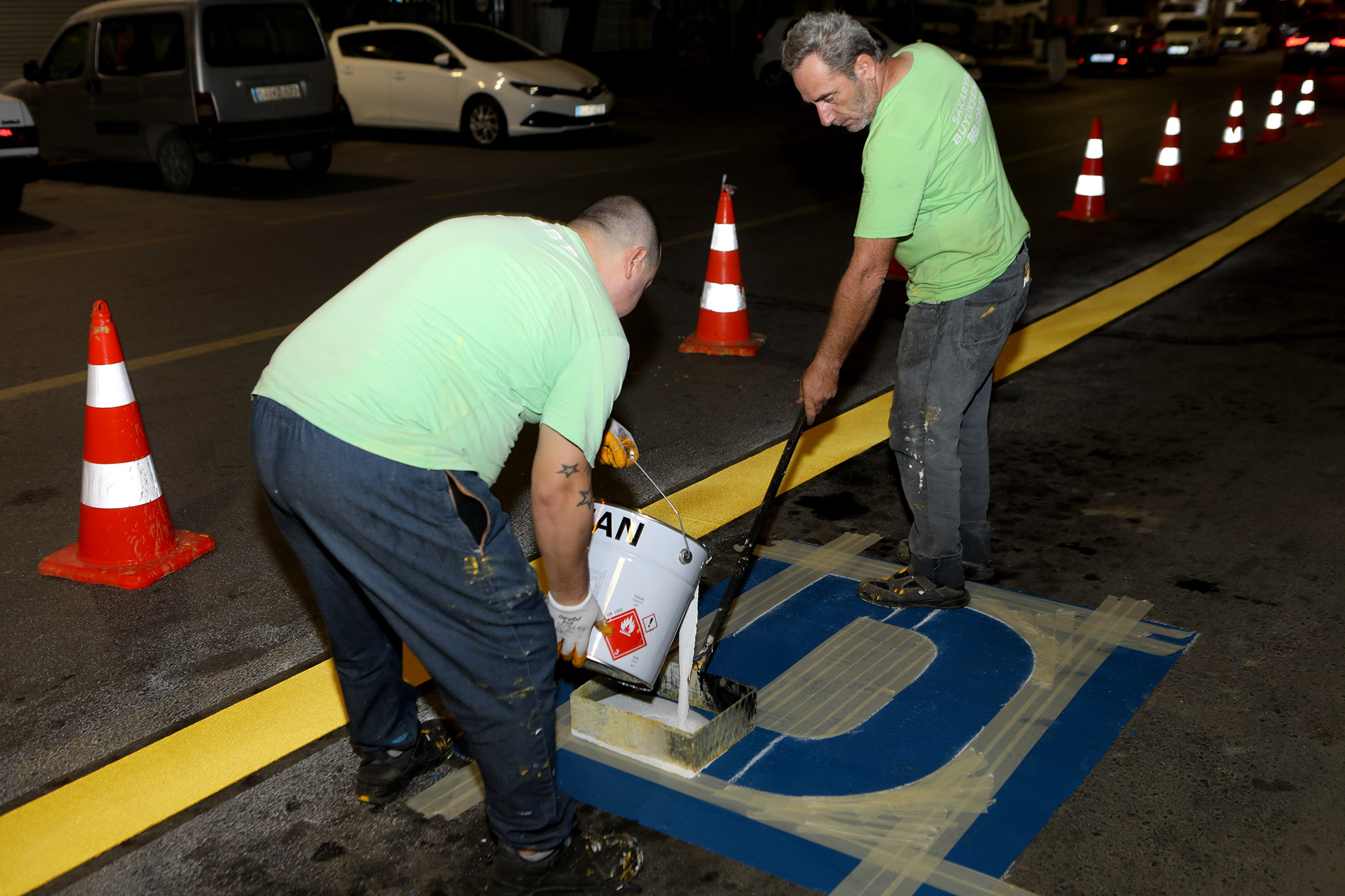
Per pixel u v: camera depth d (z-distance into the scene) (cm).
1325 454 425
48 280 739
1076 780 240
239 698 280
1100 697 271
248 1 1067
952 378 292
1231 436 448
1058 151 1322
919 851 220
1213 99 1981
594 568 233
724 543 362
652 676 239
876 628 309
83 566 344
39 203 1046
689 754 242
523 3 2258
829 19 259
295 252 816
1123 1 3641
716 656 295
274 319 641
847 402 499
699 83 2253
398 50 1420
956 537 311
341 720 270
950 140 264
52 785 246
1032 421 470
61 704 278
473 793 243
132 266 778
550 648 196
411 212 970
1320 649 290
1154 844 220
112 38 1088
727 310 568
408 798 241
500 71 1348
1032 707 268
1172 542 356
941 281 285
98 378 335
